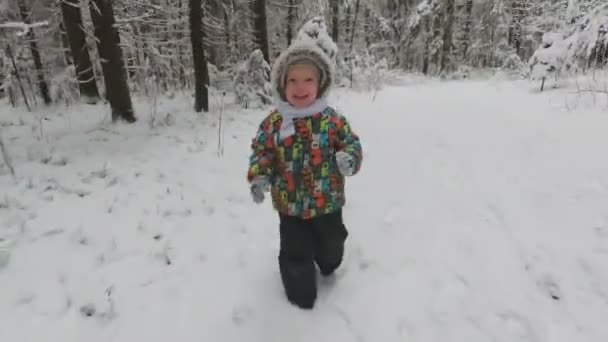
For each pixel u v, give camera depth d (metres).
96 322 2.71
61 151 5.79
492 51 23.92
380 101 9.95
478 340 2.50
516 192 4.15
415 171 4.91
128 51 13.09
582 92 8.34
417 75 20.47
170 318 2.73
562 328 2.56
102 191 4.53
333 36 19.73
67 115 8.37
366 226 3.75
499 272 3.05
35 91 10.73
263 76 9.66
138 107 9.34
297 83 2.38
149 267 3.23
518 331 2.55
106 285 3.02
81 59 9.77
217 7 15.16
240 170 5.15
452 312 2.71
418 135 6.36
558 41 9.66
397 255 3.30
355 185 4.63
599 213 3.61
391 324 2.63
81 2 7.41
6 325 2.68
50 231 3.69
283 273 2.78
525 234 3.47
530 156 5.02
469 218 3.77
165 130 7.05
